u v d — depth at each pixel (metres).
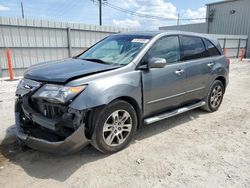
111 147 3.32
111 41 4.41
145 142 3.77
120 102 3.29
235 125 4.59
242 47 23.59
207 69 4.86
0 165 3.07
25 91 3.22
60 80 2.92
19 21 10.62
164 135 4.05
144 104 3.70
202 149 3.58
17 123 3.33
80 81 2.95
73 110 2.83
